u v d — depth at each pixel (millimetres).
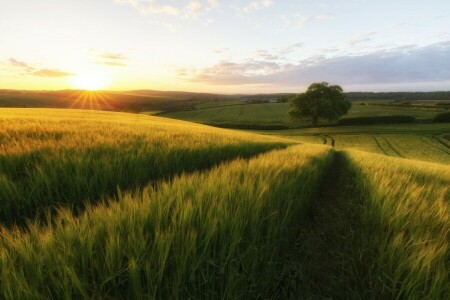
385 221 3354
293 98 80250
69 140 7258
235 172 4879
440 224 3064
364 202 4559
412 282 2135
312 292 2533
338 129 69375
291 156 8398
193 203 3018
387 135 57125
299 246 3344
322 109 74188
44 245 2109
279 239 2955
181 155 7199
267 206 3291
